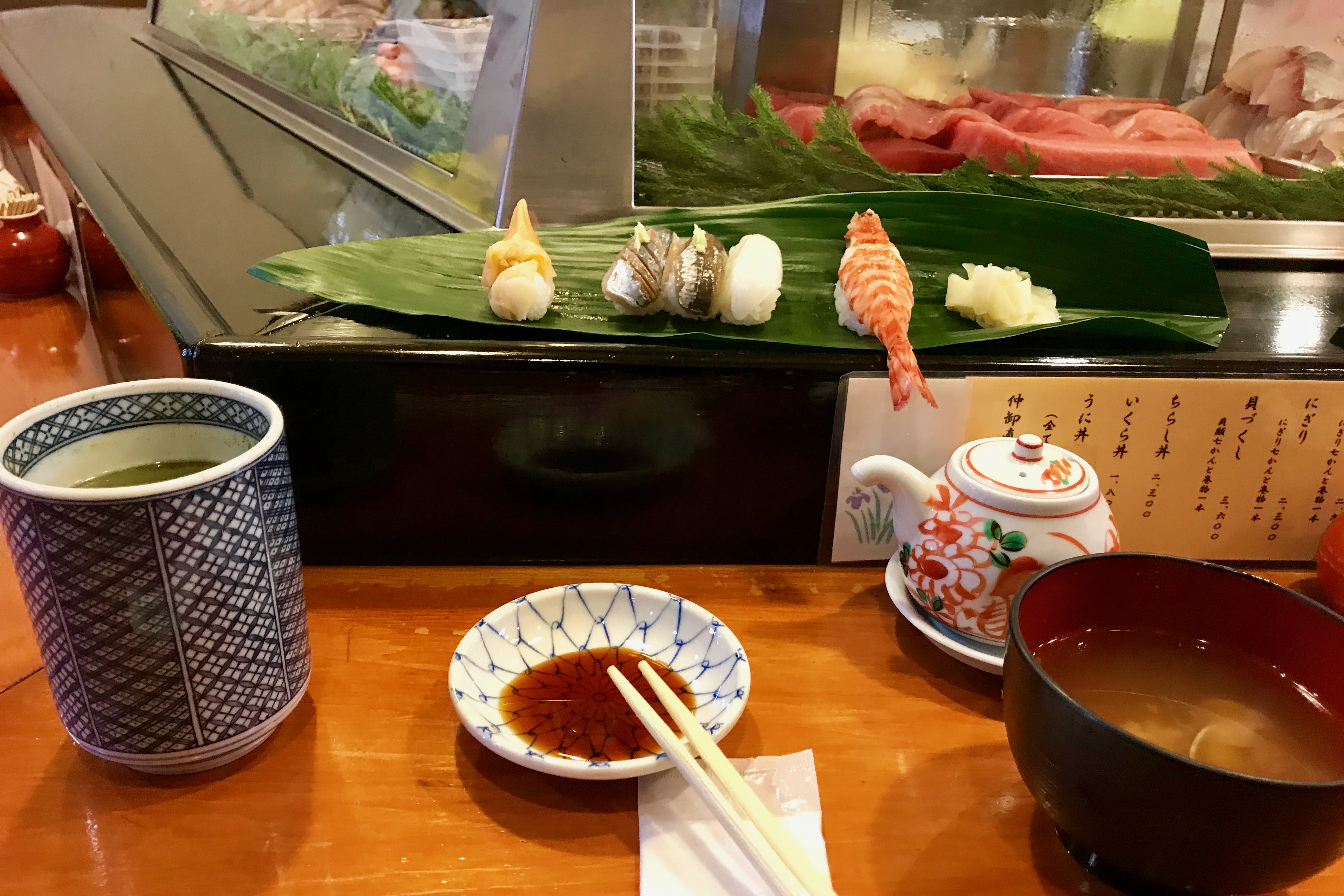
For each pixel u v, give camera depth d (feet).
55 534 2.02
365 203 4.84
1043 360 3.29
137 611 2.13
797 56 4.60
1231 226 4.61
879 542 3.57
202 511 2.10
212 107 6.88
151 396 2.48
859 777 2.65
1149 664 2.44
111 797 2.47
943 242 3.92
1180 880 1.99
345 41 6.10
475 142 4.51
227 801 2.47
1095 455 3.41
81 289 7.22
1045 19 4.70
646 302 3.28
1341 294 4.24
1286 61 4.83
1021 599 2.27
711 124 4.36
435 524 3.45
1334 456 3.43
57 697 2.33
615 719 2.72
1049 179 4.55
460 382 3.15
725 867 2.27
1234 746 2.23
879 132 4.65
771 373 3.24
